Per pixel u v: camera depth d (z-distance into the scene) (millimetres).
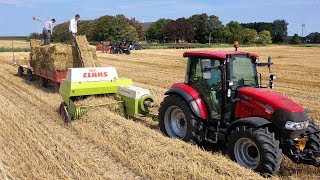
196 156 5988
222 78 6414
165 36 87562
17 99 11398
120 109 8914
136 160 6043
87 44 12219
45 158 6266
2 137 7422
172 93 7391
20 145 6914
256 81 6809
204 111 6789
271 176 5477
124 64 25672
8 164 6008
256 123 5535
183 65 25312
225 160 5855
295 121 5523
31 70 15039
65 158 6277
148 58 31812
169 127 7484
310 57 36781
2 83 14922
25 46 52594
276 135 5809
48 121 8734
